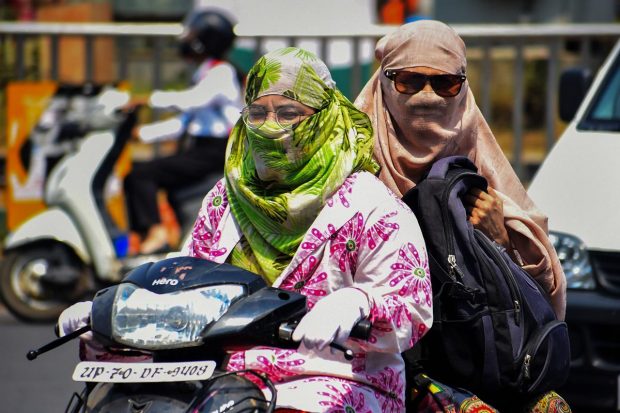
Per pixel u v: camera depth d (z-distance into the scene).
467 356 8.27
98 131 19.38
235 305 6.59
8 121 19.58
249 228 7.83
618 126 14.86
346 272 7.58
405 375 8.06
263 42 22.88
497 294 8.26
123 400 6.66
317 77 7.55
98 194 19.20
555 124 22.98
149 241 19.25
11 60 22.70
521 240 9.14
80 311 7.15
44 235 19.00
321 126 7.53
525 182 23.67
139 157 24.02
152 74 22.64
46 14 29.81
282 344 6.66
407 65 9.12
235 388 6.63
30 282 19.11
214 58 19.80
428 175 8.62
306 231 7.64
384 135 9.37
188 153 19.44
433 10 32.50
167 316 6.58
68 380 15.66
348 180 7.67
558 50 22.72
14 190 19.66
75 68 23.09
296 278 7.58
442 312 8.29
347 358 6.59
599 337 12.72
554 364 8.45
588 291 12.76
